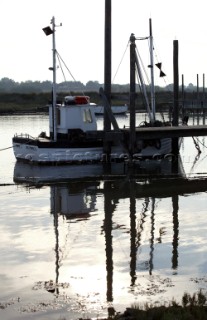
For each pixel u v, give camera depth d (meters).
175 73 41.44
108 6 35.03
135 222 20.59
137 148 35.25
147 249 16.94
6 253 16.59
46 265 15.40
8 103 139.75
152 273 14.60
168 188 28.14
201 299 12.12
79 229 19.55
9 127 74.62
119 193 26.72
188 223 20.36
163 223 20.39
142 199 25.19
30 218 21.38
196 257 16.05
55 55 35.91
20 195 26.22
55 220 21.00
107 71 35.41
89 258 16.03
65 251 16.77
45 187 28.41
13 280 14.15
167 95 106.50
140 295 12.95
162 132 35.50
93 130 36.38
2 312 12.01
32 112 121.56
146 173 32.94
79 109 36.69
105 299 12.73
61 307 12.27
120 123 80.62
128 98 36.41
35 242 17.83
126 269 14.95
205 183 29.67
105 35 35.38
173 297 12.71
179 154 41.59
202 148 48.16
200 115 85.50
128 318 10.98
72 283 13.88
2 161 39.06
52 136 37.56
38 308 12.22
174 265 15.30
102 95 35.34
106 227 19.83
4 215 21.92
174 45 41.41
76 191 27.22
